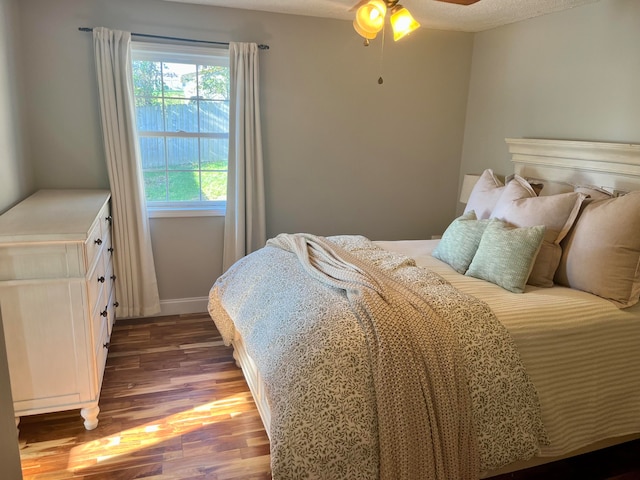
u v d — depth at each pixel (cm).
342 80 384
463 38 405
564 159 305
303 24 365
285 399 164
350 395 164
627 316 213
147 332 347
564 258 242
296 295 210
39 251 205
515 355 188
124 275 350
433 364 173
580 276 232
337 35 375
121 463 213
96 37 313
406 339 175
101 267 268
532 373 193
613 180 272
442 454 169
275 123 376
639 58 267
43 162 331
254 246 383
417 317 184
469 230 269
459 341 183
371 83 392
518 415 183
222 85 368
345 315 184
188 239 377
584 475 216
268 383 176
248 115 354
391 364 168
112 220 338
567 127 317
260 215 377
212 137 375
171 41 340
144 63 348
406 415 165
